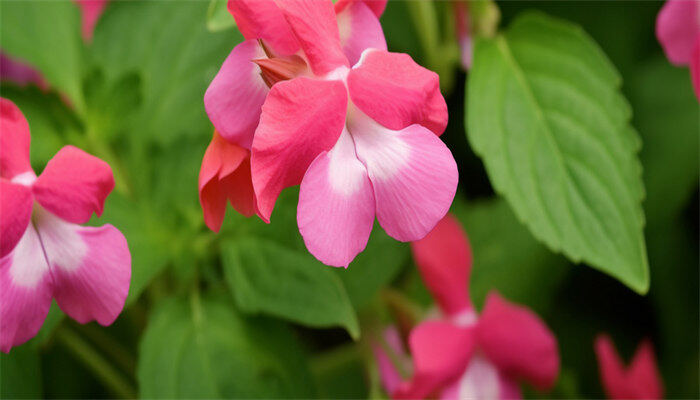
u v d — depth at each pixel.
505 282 0.43
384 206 0.27
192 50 0.37
